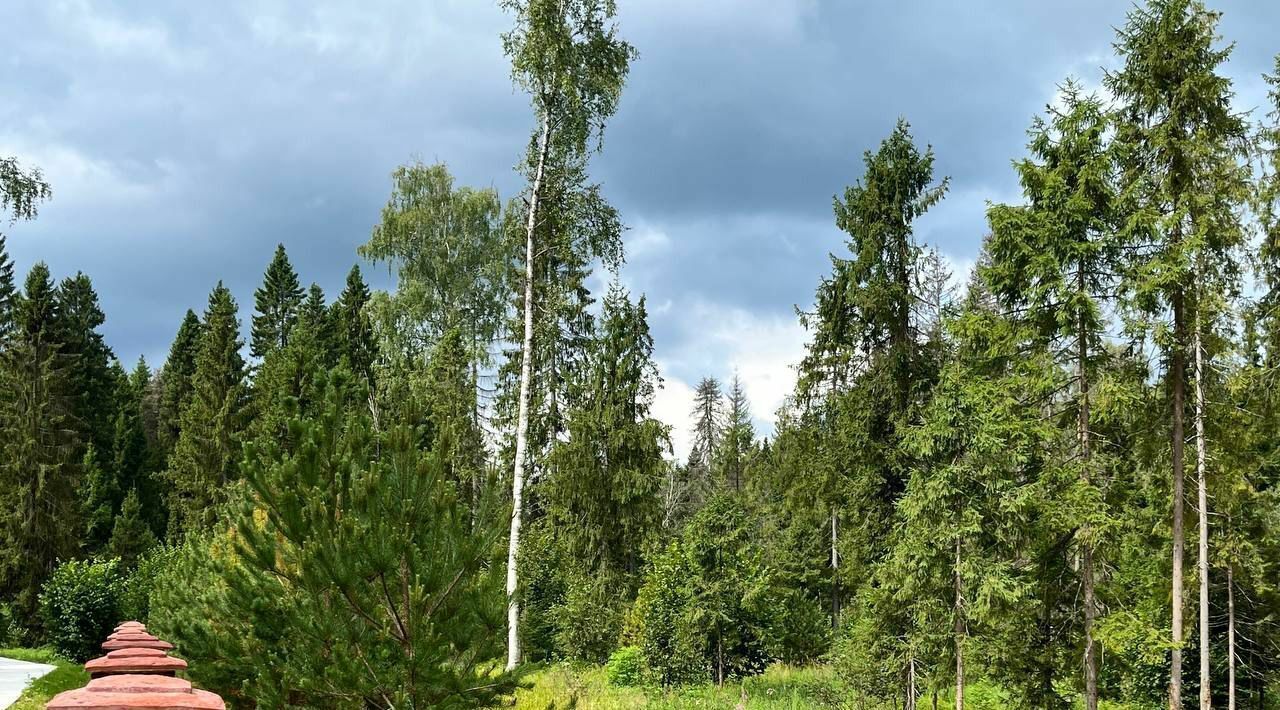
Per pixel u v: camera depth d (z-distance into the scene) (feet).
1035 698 59.72
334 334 165.99
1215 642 75.41
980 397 59.57
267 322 197.26
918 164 83.05
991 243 63.87
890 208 82.43
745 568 80.02
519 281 76.43
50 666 73.31
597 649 93.91
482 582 27.48
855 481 81.46
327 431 30.14
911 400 80.89
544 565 100.48
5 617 123.85
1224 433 63.10
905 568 60.85
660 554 93.20
